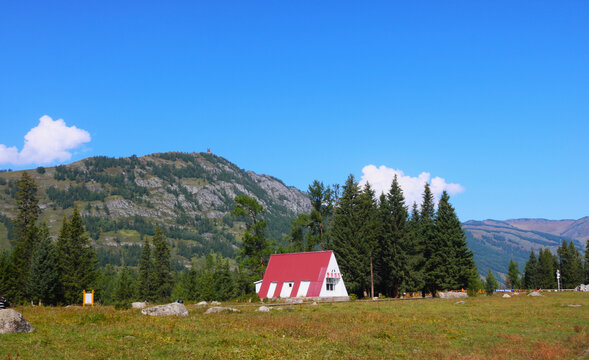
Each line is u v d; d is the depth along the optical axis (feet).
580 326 93.56
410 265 275.18
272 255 272.51
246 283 374.84
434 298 246.68
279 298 238.48
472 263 291.79
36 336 58.44
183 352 54.29
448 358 59.88
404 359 60.13
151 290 374.02
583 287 394.32
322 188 316.19
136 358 49.75
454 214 294.05
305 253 261.24
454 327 94.94
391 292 293.23
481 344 73.97
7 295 254.68
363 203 288.71
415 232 302.04
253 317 103.30
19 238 300.40
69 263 282.56
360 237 276.21
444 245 291.17
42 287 239.91
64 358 47.93
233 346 60.13
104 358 49.26
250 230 305.12
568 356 64.34
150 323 77.46
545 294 295.69
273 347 61.46
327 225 316.81
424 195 327.26
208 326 78.89
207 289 374.22
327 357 57.62
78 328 68.69
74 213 290.15
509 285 611.47
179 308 101.91
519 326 98.58
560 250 513.04
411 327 94.02
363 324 97.71
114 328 69.62
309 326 85.66
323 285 241.96
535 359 61.77
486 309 143.74
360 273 268.62
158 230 383.24
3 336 57.21
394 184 286.87
